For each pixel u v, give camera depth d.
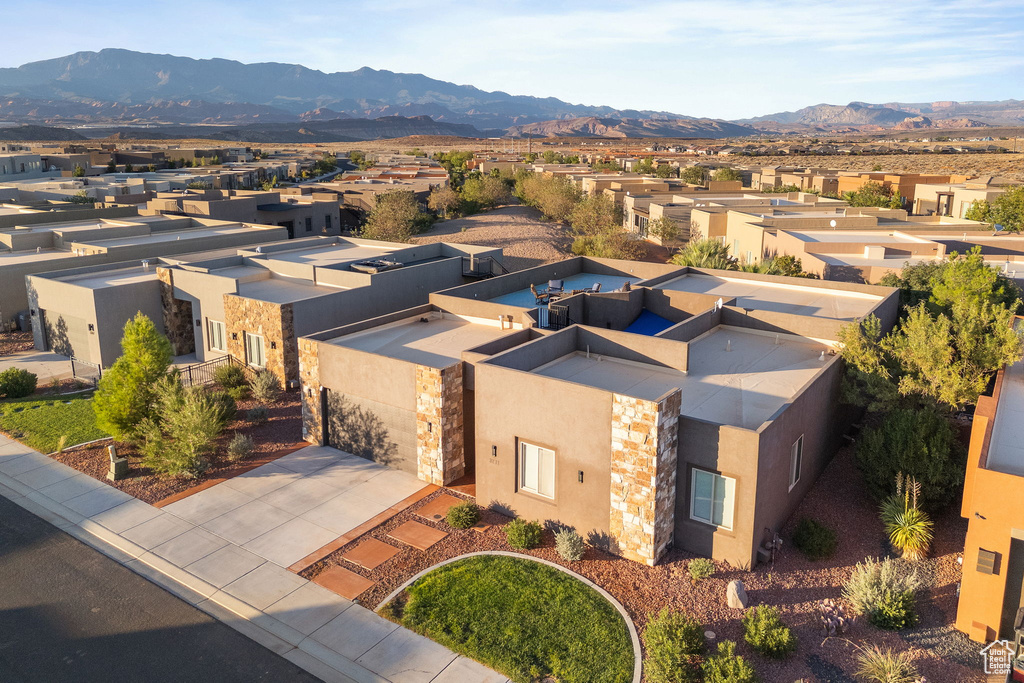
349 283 32.47
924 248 41.84
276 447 22.78
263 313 27.70
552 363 20.88
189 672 13.09
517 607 14.77
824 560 16.38
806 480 19.02
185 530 17.91
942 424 18.44
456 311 26.97
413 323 26.39
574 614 14.52
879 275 36.78
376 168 138.75
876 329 20.92
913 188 84.69
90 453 22.39
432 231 68.19
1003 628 13.61
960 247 44.53
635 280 33.72
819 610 14.70
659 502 15.84
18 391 28.03
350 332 24.53
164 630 14.25
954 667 13.12
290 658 13.49
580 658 13.33
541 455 17.55
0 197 70.94
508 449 17.95
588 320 27.25
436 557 16.70
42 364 32.56
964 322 19.98
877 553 16.67
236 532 17.81
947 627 14.22
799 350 22.81
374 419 21.47
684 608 14.70
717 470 15.70
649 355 20.69
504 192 90.31
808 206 62.09
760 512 15.82
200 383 28.55
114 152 140.00
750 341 23.77
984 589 13.56
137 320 23.59
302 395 23.05
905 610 14.22
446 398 19.81
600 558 16.42
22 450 22.62
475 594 15.20
